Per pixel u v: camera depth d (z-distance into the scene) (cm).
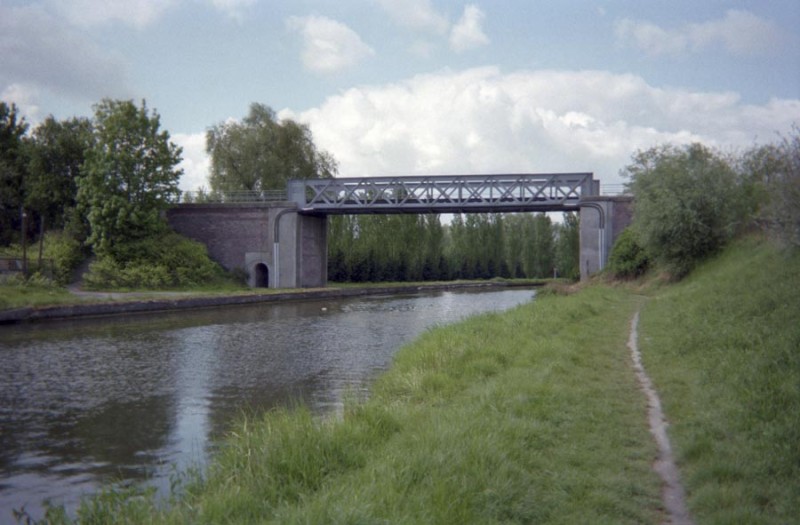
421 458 651
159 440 1103
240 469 713
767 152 3106
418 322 3066
